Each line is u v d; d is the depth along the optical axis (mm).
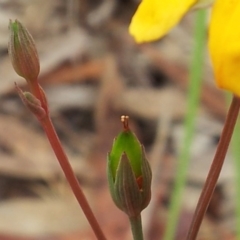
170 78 217
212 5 88
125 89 213
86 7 242
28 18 243
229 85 81
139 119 207
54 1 247
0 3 249
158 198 183
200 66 142
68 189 190
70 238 177
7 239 178
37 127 206
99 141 201
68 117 211
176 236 175
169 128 203
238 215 144
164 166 192
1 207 186
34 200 187
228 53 82
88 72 220
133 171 98
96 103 211
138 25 87
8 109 212
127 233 175
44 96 100
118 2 244
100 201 182
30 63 98
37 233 179
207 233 179
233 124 98
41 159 197
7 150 200
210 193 101
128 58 224
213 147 199
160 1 87
